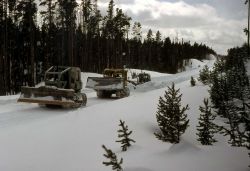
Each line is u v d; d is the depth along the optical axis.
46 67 48.50
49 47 51.03
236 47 36.94
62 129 9.97
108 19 70.12
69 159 7.05
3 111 16.58
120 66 72.50
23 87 17.70
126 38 90.12
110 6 70.06
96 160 6.87
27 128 10.42
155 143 8.16
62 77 19.17
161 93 19.27
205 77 25.03
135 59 102.19
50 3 46.88
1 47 40.97
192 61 142.75
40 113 16.14
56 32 52.31
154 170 5.95
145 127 9.99
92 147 7.91
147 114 12.06
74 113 12.82
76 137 8.95
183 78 50.94
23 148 8.11
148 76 40.97
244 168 6.03
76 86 19.58
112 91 24.33
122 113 12.36
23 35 44.59
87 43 68.56
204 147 7.78
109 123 10.58
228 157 6.77
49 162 6.92
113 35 71.00
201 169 5.99
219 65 26.11
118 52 72.56
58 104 17.16
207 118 8.45
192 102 14.62
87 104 20.44
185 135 9.10
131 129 9.67
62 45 53.84
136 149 7.51
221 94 12.91
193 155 6.87
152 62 113.56
